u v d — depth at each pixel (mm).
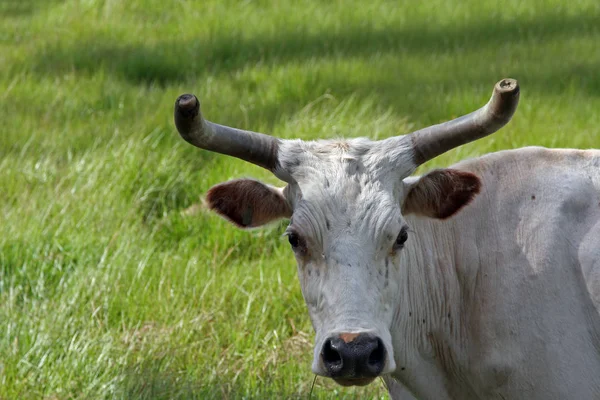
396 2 42562
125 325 18453
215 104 29203
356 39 36906
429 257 13914
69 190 23031
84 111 29359
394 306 12672
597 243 12977
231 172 23750
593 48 34062
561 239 13133
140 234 21734
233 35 37156
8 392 16188
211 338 18031
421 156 13078
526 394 13148
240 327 18469
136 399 16016
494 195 13781
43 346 17125
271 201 13578
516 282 13211
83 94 30781
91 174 23484
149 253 20500
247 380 16750
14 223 21469
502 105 12391
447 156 23391
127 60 34500
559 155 13852
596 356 13008
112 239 20844
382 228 12336
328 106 27969
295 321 18828
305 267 12617
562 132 25188
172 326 18219
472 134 12859
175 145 25266
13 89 31266
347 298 12000
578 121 26422
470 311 13617
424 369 14141
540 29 37281
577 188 13391
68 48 36406
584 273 12945
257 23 39562
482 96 28641
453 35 37312
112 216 22047
